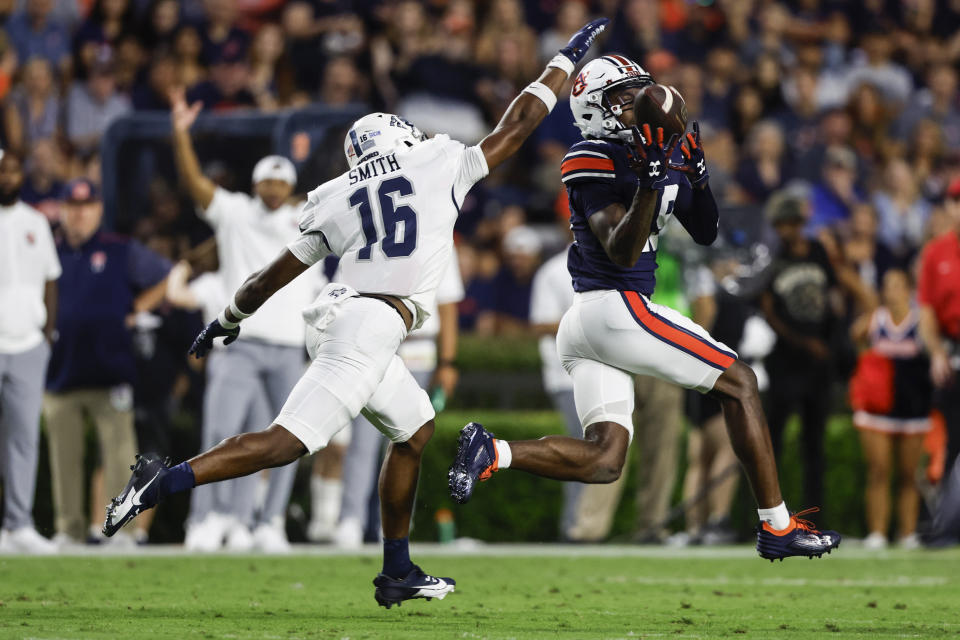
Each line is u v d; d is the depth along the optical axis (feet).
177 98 106.63
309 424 54.49
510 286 151.12
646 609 65.57
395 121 59.57
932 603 69.87
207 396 105.19
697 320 117.91
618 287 59.26
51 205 132.67
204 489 106.01
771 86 178.70
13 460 99.45
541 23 191.72
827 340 115.85
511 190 168.86
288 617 59.41
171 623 55.67
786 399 114.93
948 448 114.83
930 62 198.39
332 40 170.19
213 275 115.75
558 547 115.96
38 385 99.76
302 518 120.37
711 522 119.24
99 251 108.68
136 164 123.75
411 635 52.24
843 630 56.29
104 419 108.68
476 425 56.65
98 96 159.74
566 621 59.26
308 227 57.93
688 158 56.80
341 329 55.57
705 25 189.67
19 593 69.77
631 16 184.44
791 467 128.26
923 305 116.16
